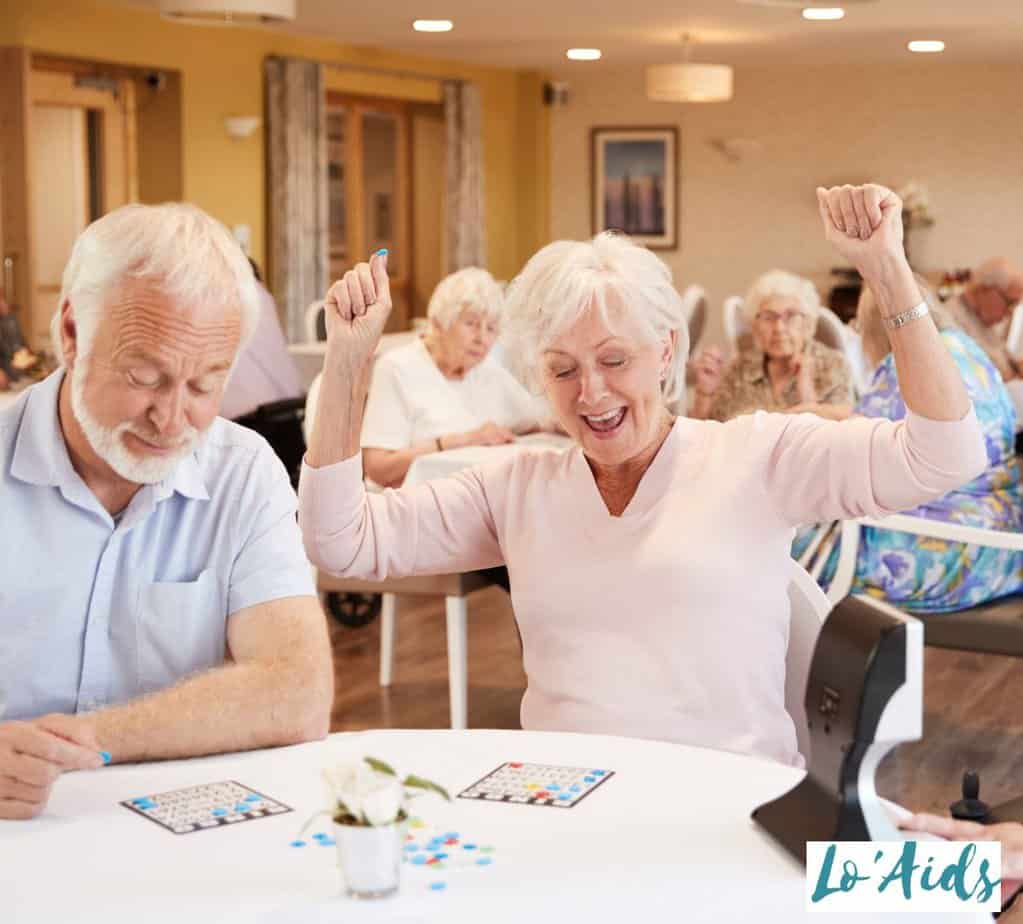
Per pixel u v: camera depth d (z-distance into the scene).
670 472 2.11
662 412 2.15
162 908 1.37
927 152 12.67
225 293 1.76
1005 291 6.34
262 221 10.24
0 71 8.28
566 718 2.10
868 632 1.42
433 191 12.36
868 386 3.60
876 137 12.79
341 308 2.11
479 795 1.63
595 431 2.09
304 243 10.35
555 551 2.14
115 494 1.91
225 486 1.96
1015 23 9.90
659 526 2.09
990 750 4.03
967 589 3.55
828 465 2.06
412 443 4.26
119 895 1.40
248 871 1.45
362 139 11.61
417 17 9.51
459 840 1.51
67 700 1.91
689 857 1.46
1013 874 1.73
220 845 1.51
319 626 1.92
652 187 13.39
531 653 2.17
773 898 1.38
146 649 1.93
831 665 1.45
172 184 9.48
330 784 1.38
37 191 8.73
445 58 12.00
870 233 1.96
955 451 1.98
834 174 12.91
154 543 1.94
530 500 2.18
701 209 13.30
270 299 5.14
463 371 4.34
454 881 1.41
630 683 2.08
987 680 4.68
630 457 2.10
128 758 1.74
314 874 1.44
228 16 6.93
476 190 12.39
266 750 1.79
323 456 2.17
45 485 1.87
